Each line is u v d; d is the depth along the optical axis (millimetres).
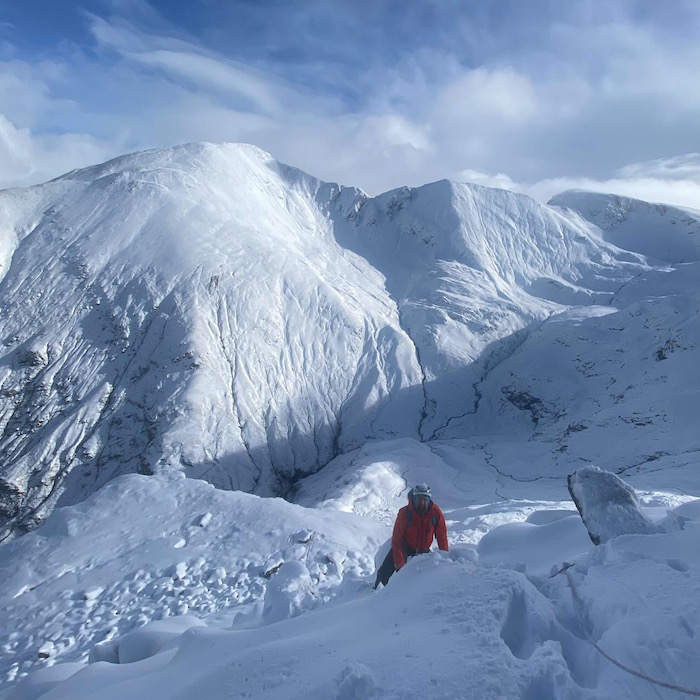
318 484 58844
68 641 8953
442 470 51938
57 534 12180
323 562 10344
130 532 12039
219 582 9977
